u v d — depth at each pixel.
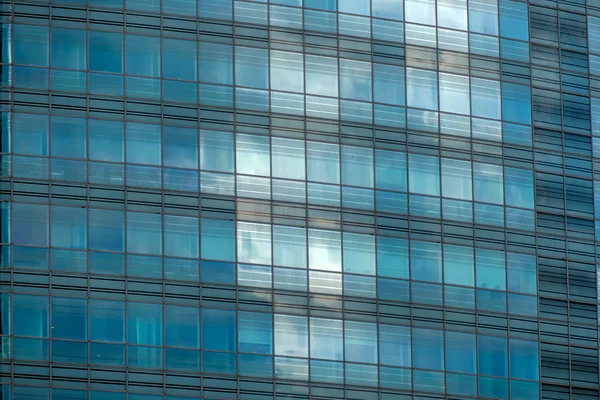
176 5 139.25
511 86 149.25
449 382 139.25
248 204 137.12
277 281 136.12
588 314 146.62
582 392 144.25
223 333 133.62
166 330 132.38
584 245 148.25
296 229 137.75
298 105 140.62
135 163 135.00
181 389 131.50
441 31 147.50
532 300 144.62
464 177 145.00
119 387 130.12
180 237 134.62
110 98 135.75
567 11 153.50
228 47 139.75
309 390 134.62
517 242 145.50
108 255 132.62
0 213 131.62
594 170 150.62
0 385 128.25
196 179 136.25
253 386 133.25
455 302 141.50
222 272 134.88
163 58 137.75
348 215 139.75
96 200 133.50
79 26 136.50
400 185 142.25
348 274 138.38
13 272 130.50
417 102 144.88
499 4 150.62
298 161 139.50
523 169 147.50
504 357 142.12
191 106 137.50
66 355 129.75
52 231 132.00
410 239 141.38
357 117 142.25
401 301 139.50
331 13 143.75
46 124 134.00
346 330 137.00
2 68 134.50
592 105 152.12
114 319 131.50
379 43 144.75
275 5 142.00
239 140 138.12
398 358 138.00
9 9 135.62
